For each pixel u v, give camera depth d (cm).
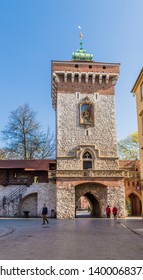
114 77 4616
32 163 4619
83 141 4353
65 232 2155
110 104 4547
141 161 3722
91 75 4581
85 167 4278
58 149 4281
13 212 4403
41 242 1591
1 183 4500
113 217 4103
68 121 4406
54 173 4328
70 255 1176
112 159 4306
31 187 4484
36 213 4491
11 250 1316
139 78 3662
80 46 5162
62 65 4531
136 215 4750
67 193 4116
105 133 4419
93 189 4291
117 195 4175
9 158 5616
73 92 4522
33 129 5453
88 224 2941
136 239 1719
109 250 1301
